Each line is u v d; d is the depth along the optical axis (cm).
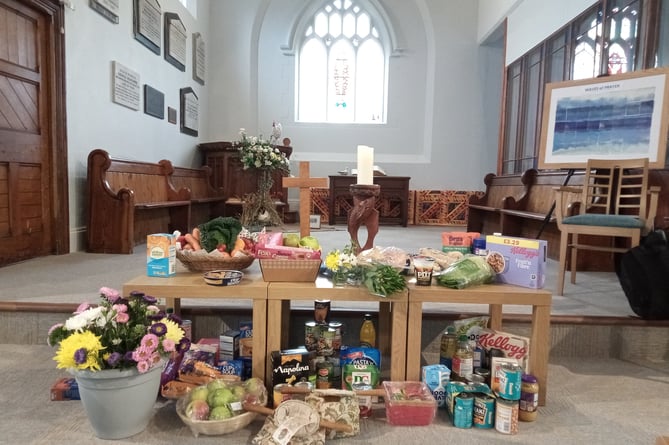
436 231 648
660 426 152
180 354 157
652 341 220
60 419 148
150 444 135
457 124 779
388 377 188
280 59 778
